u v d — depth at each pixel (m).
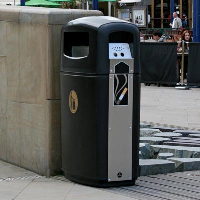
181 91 21.56
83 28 7.88
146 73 23.17
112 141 7.88
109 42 7.81
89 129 7.90
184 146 10.41
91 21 7.90
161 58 22.80
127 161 8.02
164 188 8.08
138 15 35.03
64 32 8.25
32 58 8.89
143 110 16.56
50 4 31.78
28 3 31.59
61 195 7.71
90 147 7.92
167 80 22.75
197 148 10.02
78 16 8.67
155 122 14.34
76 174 8.20
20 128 9.38
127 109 7.89
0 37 9.66
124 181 8.08
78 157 8.12
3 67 9.66
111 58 7.73
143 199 7.51
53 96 8.63
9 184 8.37
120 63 7.79
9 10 9.34
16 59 9.29
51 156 8.71
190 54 22.09
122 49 7.84
